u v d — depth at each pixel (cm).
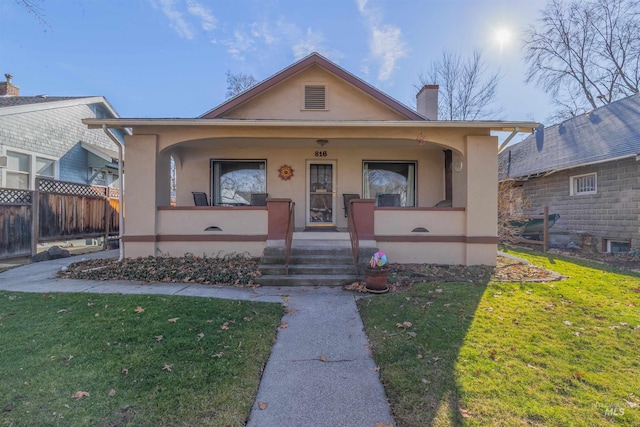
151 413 238
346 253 686
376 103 955
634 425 231
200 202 892
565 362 315
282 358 334
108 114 1493
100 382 274
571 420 236
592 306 464
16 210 820
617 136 1075
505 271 688
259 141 869
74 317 413
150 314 424
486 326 395
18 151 1056
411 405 255
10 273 686
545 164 1272
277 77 926
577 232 1122
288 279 600
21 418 228
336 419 242
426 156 992
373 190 995
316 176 987
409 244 756
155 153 743
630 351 337
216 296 519
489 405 252
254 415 246
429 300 490
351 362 327
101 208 1116
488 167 746
